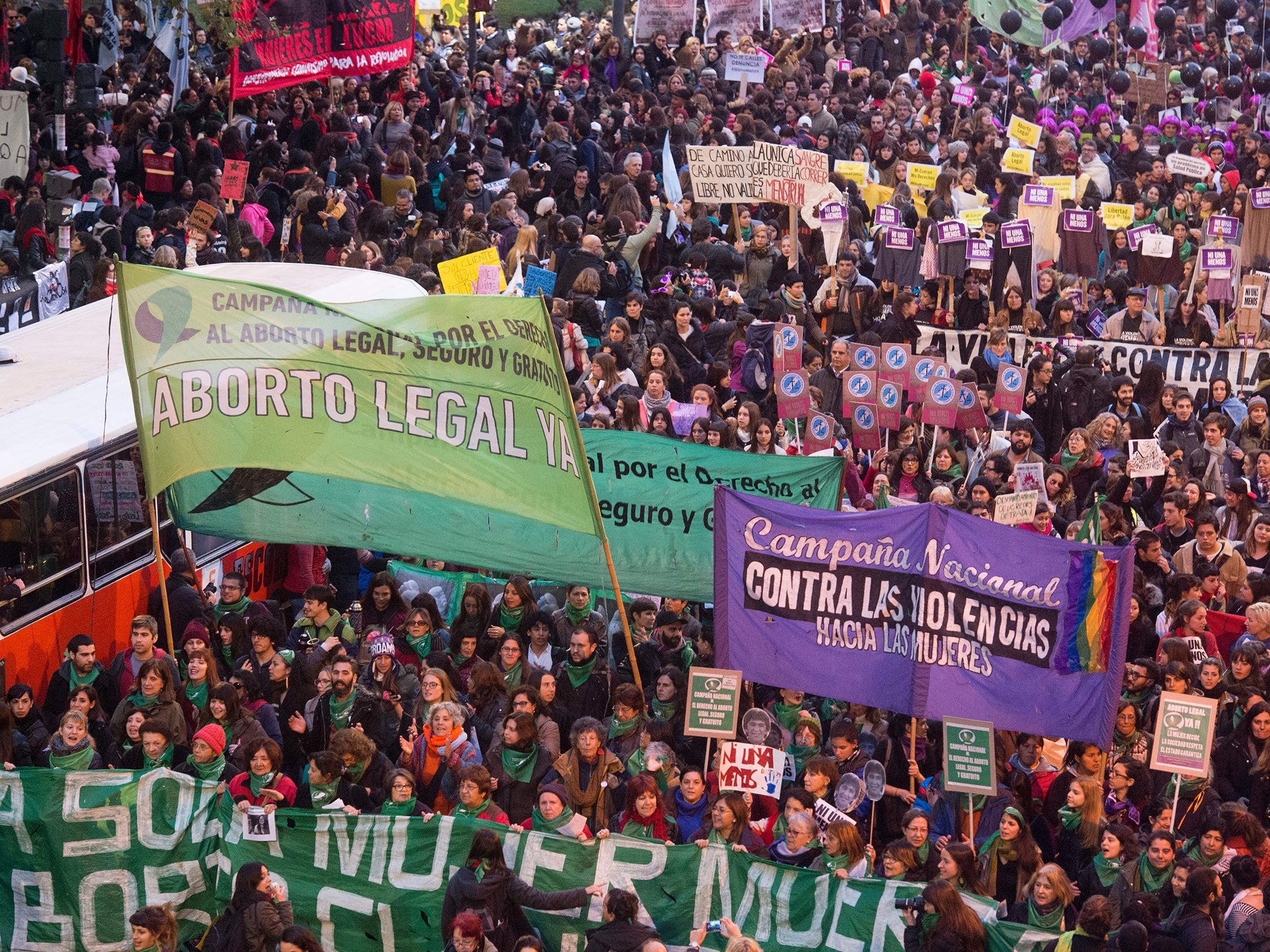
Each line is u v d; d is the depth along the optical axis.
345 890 15.52
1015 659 17.73
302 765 18.30
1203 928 14.62
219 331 18.28
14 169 32.69
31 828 15.73
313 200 32.72
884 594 17.81
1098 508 20.73
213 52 45.84
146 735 16.88
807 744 17.95
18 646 19.58
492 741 17.78
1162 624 20.92
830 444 24.95
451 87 44.88
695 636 20.28
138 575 21.81
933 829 16.88
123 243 32.44
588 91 47.38
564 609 20.84
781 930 15.22
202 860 15.79
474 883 14.94
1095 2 56.78
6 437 20.50
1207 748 16.52
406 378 18.53
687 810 16.73
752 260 33.03
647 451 20.75
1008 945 14.52
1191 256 35.12
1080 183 39.47
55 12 34.62
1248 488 24.03
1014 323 31.08
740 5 52.59
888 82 49.41
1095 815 16.28
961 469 25.70
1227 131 53.28
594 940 14.58
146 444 18.22
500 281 28.23
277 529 20.38
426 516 20.36
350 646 20.03
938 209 37.03
